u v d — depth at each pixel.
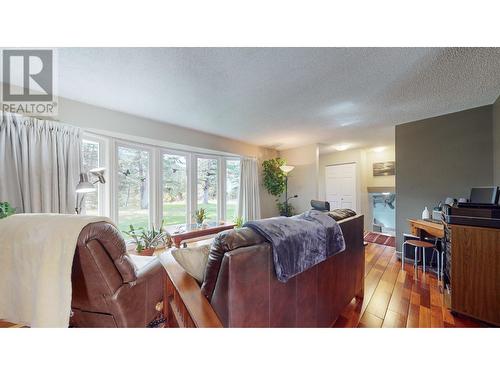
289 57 1.59
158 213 3.50
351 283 1.85
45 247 1.15
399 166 3.33
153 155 3.47
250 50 1.50
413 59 1.62
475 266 1.71
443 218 2.24
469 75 1.86
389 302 2.04
